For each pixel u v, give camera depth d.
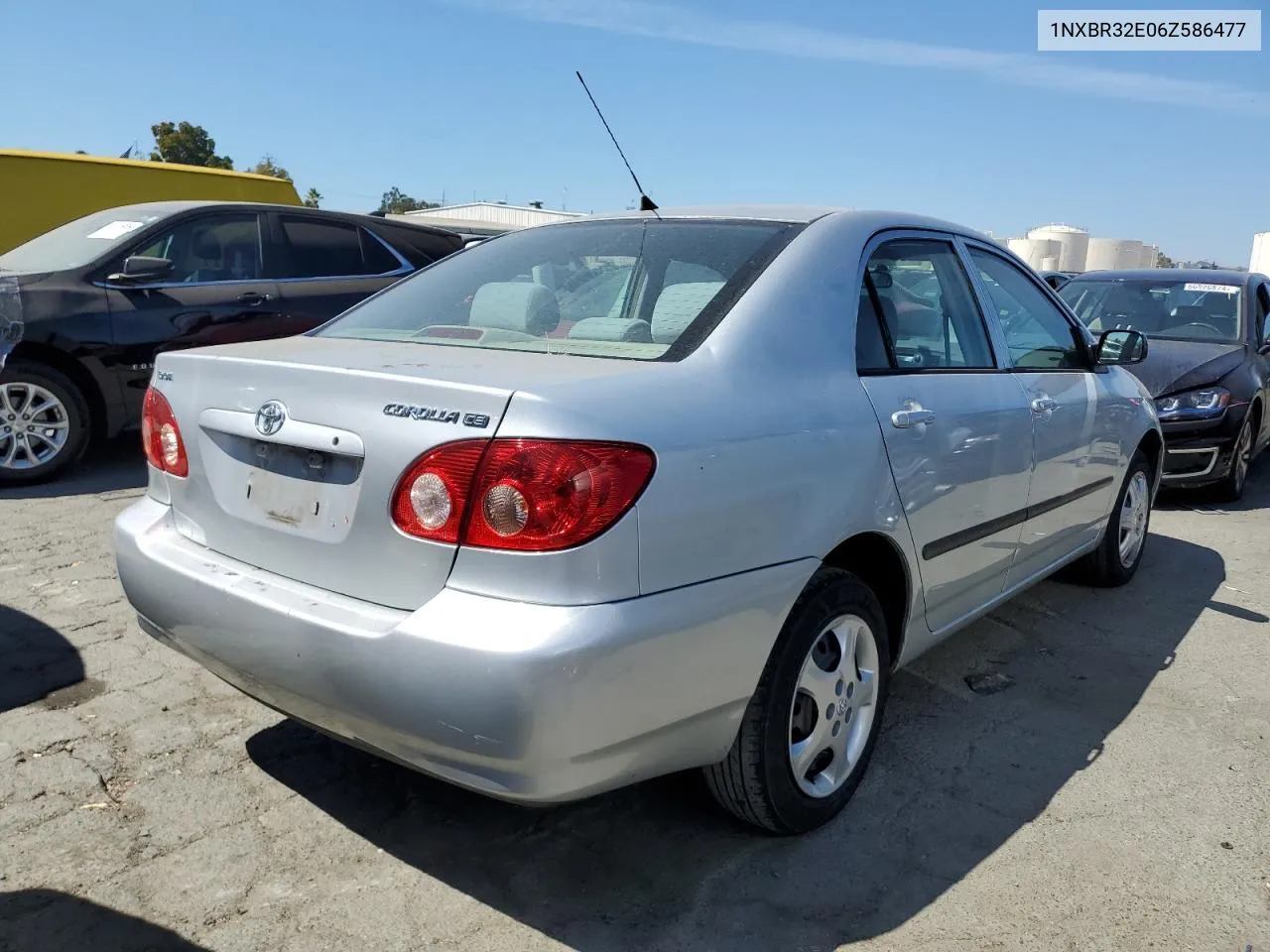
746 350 2.52
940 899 2.50
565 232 3.37
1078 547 4.40
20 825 2.65
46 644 3.79
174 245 6.79
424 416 2.13
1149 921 2.44
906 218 3.40
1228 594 4.99
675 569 2.17
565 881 2.53
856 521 2.64
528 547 2.00
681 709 2.22
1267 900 2.54
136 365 6.47
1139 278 8.37
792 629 2.51
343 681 2.14
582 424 2.05
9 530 5.25
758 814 2.60
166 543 2.67
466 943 2.29
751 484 2.33
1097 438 4.23
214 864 2.53
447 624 2.02
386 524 2.15
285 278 7.25
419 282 3.40
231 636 2.38
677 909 2.43
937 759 3.24
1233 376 6.95
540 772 2.02
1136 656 4.15
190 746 3.10
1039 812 2.93
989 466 3.28
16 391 6.15
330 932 2.30
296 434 2.31
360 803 2.83
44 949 2.20
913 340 3.16
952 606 3.32
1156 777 3.15
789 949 2.31
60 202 9.33
